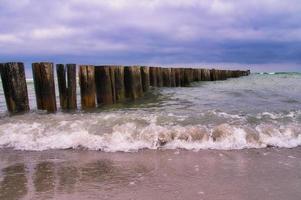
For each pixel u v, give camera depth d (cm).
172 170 397
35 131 569
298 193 322
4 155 475
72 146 512
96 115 687
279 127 564
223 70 2520
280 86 1594
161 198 313
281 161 429
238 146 497
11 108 789
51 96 812
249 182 353
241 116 680
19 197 319
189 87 1504
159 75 1377
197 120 630
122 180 364
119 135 532
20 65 792
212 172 387
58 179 370
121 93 989
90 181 362
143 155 464
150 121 611
